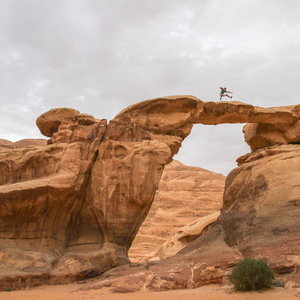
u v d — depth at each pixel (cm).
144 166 2059
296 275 1403
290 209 1862
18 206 1875
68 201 2011
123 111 2292
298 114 2550
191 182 6216
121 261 1966
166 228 5484
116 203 2033
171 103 2292
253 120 2547
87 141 2091
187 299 1206
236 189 2416
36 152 2025
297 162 2122
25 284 1645
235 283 1378
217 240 1980
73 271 1795
